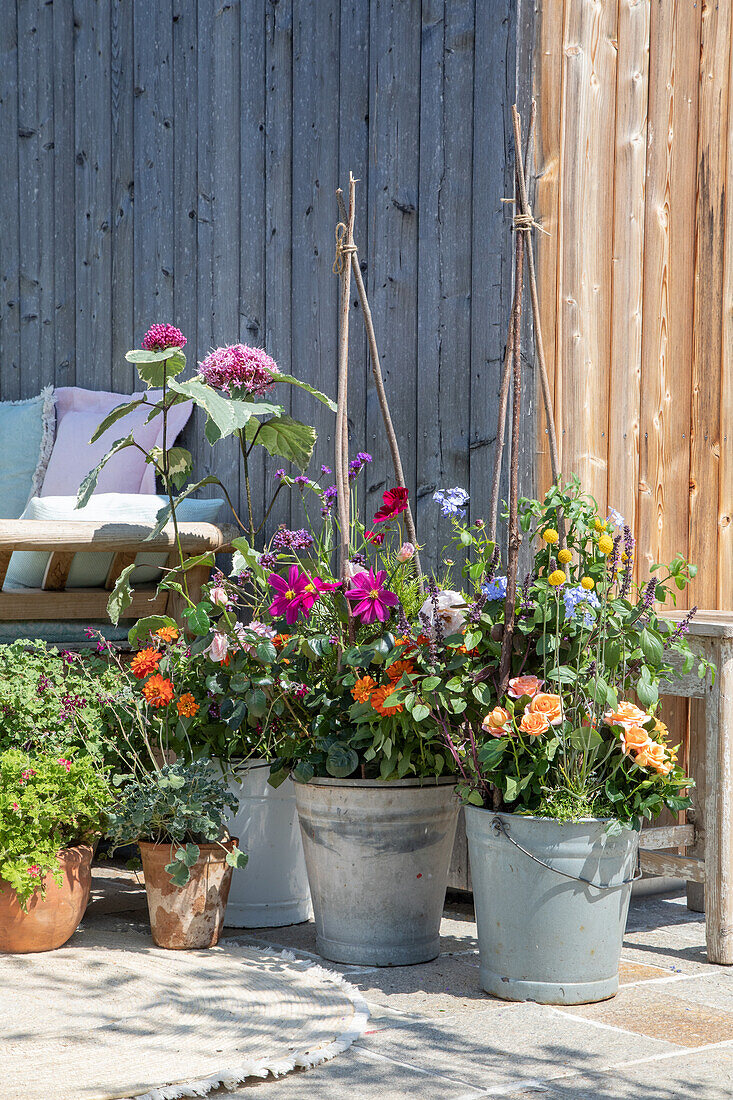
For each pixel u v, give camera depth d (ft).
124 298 14.60
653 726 8.48
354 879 8.79
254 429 10.86
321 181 11.91
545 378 8.90
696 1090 6.55
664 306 11.19
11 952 8.78
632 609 8.36
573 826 7.87
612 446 10.78
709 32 11.44
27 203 16.03
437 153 10.78
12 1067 6.61
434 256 10.81
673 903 11.28
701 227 11.49
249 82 12.73
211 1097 6.38
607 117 10.61
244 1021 7.40
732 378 11.89
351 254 9.19
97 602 11.50
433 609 8.38
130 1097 6.26
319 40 11.92
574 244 10.37
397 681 8.41
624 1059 7.01
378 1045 7.18
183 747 9.85
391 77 11.18
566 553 8.33
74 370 15.46
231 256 13.00
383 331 11.28
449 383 10.69
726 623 9.43
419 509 10.93
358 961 8.84
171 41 13.74
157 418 13.73
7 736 9.59
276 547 11.87
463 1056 7.02
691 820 10.56
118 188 14.62
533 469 10.12
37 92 15.78
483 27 10.38
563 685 8.41
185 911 8.99
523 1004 8.01
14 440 15.28
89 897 9.68
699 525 11.62
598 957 8.07
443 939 9.68
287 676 9.29
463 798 8.38
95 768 9.66
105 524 10.66
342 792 8.70
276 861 9.88
